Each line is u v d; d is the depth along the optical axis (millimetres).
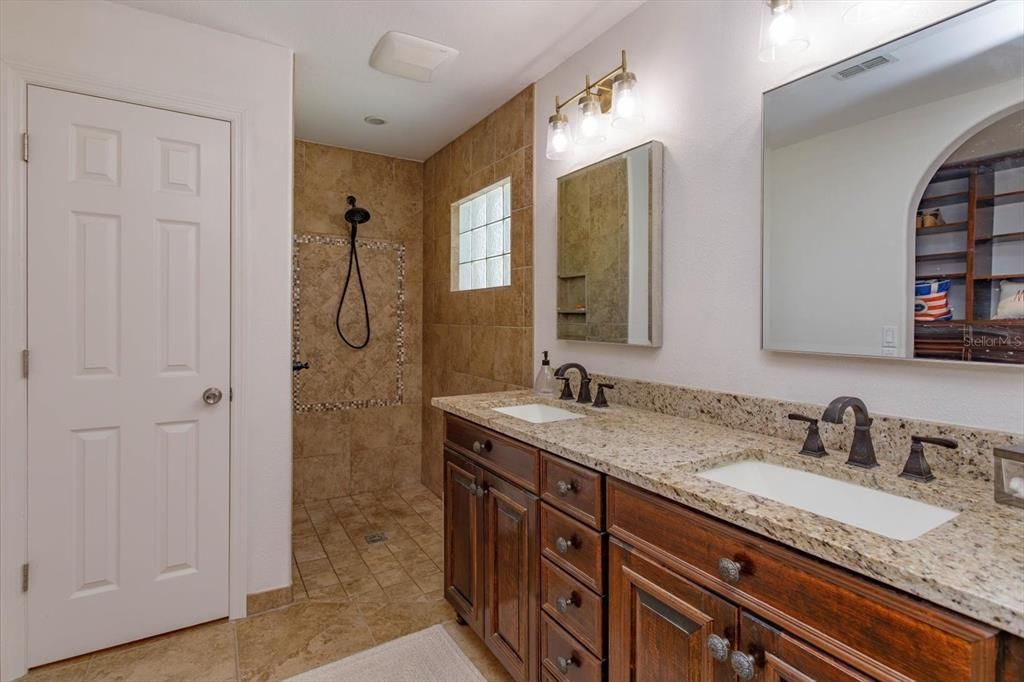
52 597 1763
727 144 1569
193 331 1968
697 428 1561
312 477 3428
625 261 1920
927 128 1119
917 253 1139
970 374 1078
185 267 1952
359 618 2047
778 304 1416
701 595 992
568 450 1343
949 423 1105
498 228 2945
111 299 1840
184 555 1962
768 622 871
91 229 1807
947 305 1094
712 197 1617
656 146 1788
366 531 2924
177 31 1922
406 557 2594
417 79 2410
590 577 1277
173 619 1942
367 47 2154
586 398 1992
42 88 1727
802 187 1356
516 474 1600
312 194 3373
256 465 2084
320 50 2170
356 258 3518
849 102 1256
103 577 1838
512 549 1605
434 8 1885
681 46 1718
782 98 1399
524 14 1925
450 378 3361
